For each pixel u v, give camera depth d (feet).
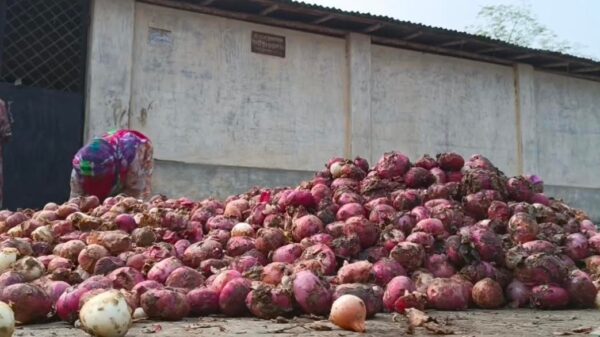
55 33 33.50
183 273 11.59
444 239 13.38
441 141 44.39
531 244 13.48
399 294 11.03
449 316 11.04
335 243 12.75
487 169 16.39
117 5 34.14
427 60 44.52
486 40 42.96
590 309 12.55
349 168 16.43
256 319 10.48
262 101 38.58
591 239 14.74
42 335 8.65
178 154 35.73
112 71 33.71
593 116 51.13
